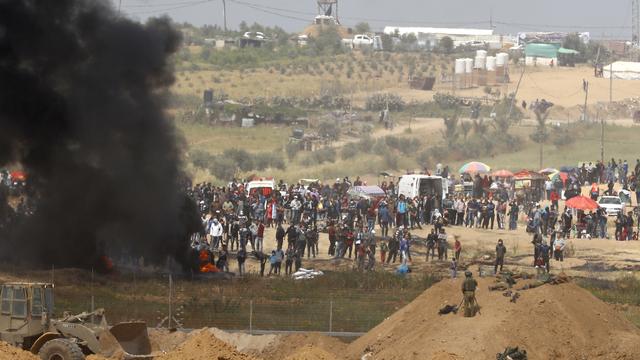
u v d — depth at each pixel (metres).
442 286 90.31
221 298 108.25
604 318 86.06
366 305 106.88
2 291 75.56
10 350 69.81
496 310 85.38
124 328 76.69
